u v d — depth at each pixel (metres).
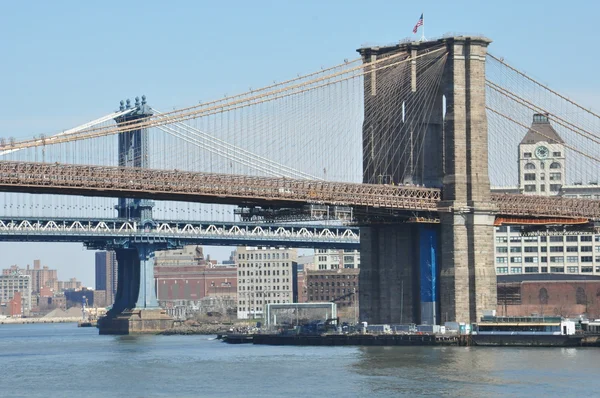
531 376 194.50
